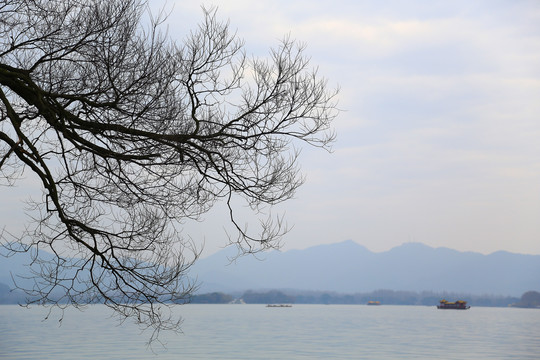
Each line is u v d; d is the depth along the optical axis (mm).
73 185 8758
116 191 8906
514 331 92562
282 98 8711
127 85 8453
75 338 62250
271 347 55406
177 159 8836
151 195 8883
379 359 47062
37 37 8766
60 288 8281
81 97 8344
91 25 8445
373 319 136750
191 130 8914
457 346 61375
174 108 8727
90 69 8727
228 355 47188
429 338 73125
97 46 8461
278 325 100625
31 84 8000
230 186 8734
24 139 7809
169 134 8492
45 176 7969
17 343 55438
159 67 8523
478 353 54312
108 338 62438
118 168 9078
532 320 141875
